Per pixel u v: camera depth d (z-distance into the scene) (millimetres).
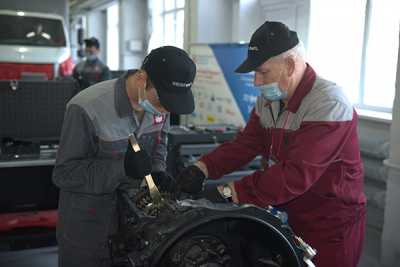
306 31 3840
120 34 10117
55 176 1459
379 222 3027
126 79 1469
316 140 1360
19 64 5883
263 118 1615
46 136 2844
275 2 4328
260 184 1297
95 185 1400
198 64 4191
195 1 5199
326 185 1480
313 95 1422
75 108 1434
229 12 5270
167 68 1230
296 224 1555
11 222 2766
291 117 1473
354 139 1477
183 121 4402
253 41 1391
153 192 1154
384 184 3025
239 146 1656
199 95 4242
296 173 1315
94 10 12891
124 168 1273
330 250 1533
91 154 1489
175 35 8062
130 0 9750
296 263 963
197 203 995
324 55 3812
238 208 921
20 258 2691
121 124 1463
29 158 2588
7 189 2838
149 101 1333
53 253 2756
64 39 6273
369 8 3324
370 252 2900
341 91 1438
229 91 3771
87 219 1494
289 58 1390
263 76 1428
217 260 954
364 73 3422
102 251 1518
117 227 1435
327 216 1507
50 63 6008
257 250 996
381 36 3285
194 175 1372
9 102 2746
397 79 2549
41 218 2818
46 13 6359
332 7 3723
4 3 6191
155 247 868
